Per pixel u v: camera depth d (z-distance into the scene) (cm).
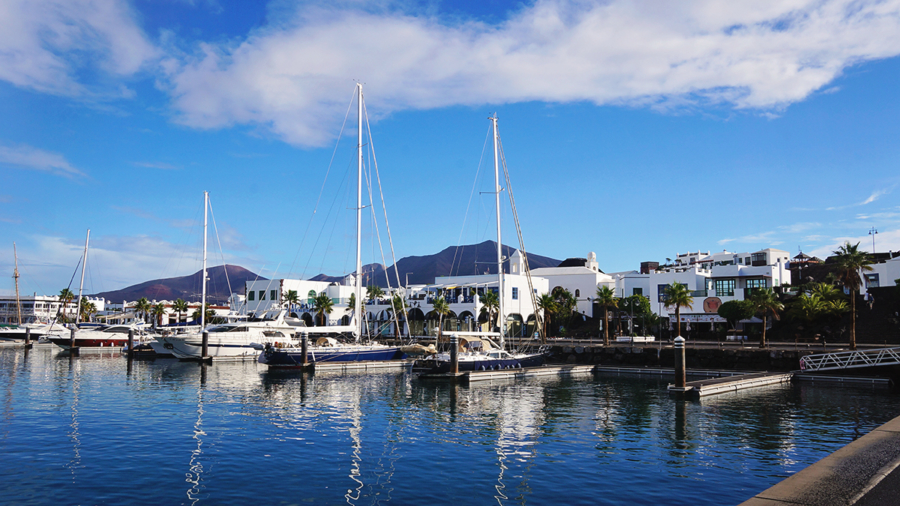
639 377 5575
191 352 6531
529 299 10144
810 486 1179
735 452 2403
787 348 6291
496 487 1905
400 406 3622
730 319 8906
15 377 4944
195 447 2422
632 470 2119
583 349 6875
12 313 18288
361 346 5966
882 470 1289
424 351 6378
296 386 4584
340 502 1744
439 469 2122
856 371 5075
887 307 7825
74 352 8094
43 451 2311
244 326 6806
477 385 4788
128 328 8669
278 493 1825
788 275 9931
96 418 3034
